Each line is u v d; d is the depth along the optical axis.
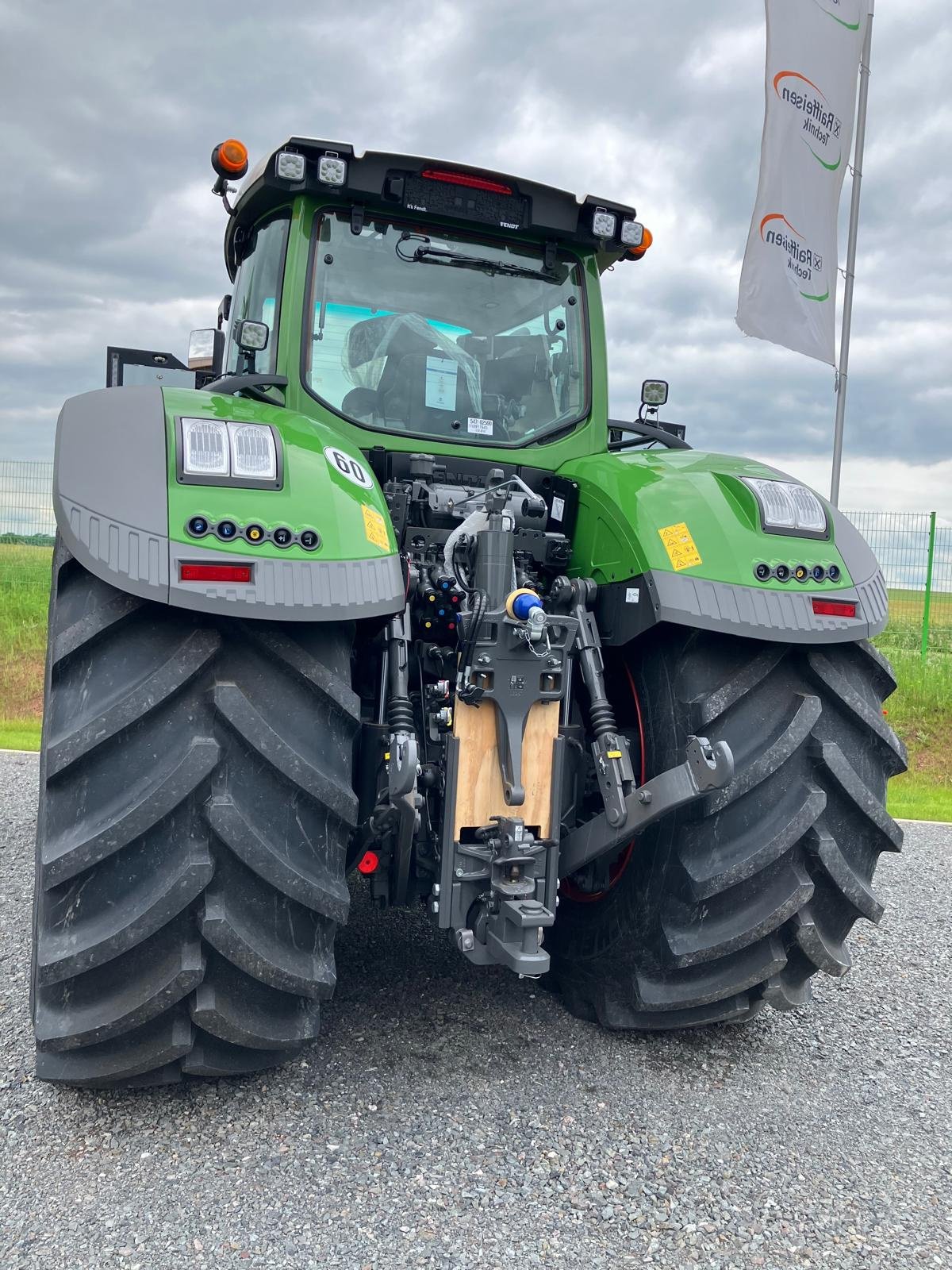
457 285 2.97
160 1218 1.85
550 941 2.94
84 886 1.98
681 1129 2.25
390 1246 1.79
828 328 8.39
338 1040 2.59
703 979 2.47
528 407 3.05
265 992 2.12
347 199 2.84
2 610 10.83
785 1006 2.56
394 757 2.15
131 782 1.96
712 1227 1.89
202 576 1.93
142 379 3.89
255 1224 1.84
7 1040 2.54
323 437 2.31
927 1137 2.27
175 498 1.98
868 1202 2.00
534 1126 2.22
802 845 2.39
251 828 1.98
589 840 2.47
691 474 2.65
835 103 8.20
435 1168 2.04
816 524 2.53
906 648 9.57
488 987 2.98
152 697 1.95
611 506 2.65
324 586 2.01
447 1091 2.36
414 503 2.72
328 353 2.82
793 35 7.93
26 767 6.44
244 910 2.03
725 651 2.46
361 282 2.87
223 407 2.27
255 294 3.11
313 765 2.04
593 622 2.60
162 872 1.97
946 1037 2.85
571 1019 2.80
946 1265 1.81
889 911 4.08
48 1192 1.92
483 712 2.36
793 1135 2.25
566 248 3.12
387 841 2.49
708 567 2.39
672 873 2.39
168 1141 2.10
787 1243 1.86
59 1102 2.24
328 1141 2.12
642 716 2.59
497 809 2.38
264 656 2.07
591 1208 1.93
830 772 2.38
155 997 1.97
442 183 2.88
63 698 2.03
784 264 8.09
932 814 6.41
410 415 2.89
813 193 8.15
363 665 2.63
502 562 2.34
